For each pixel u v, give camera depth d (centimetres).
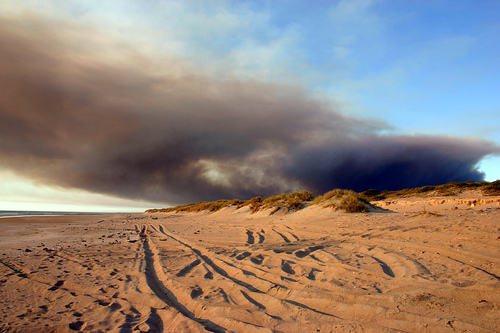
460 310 366
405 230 903
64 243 1295
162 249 1049
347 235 998
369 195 4356
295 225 1412
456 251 618
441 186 3300
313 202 1953
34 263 849
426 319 353
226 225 1823
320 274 584
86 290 594
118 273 716
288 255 772
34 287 618
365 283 504
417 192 3438
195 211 4175
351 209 1529
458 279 469
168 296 544
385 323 362
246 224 1755
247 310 441
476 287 426
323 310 424
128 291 576
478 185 2948
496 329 315
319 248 841
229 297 512
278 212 2042
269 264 698
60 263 846
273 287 533
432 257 609
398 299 416
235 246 1009
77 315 462
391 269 577
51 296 559
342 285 503
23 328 410
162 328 412
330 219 1434
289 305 447
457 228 809
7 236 1606
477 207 1348
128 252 1013
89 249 1093
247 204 2830
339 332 353
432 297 411
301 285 529
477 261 542
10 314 468
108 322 430
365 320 378
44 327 415
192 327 397
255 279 594
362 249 766
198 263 788
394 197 3603
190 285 589
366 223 1172
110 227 2223
